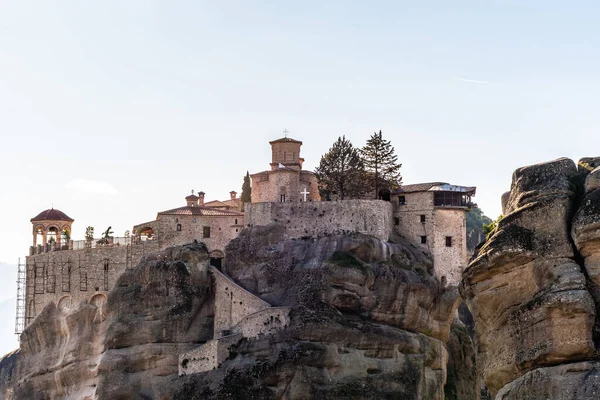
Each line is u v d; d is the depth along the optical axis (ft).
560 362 212.84
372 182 439.63
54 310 435.94
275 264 401.08
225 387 361.92
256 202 433.89
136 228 427.74
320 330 368.07
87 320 421.59
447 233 421.18
